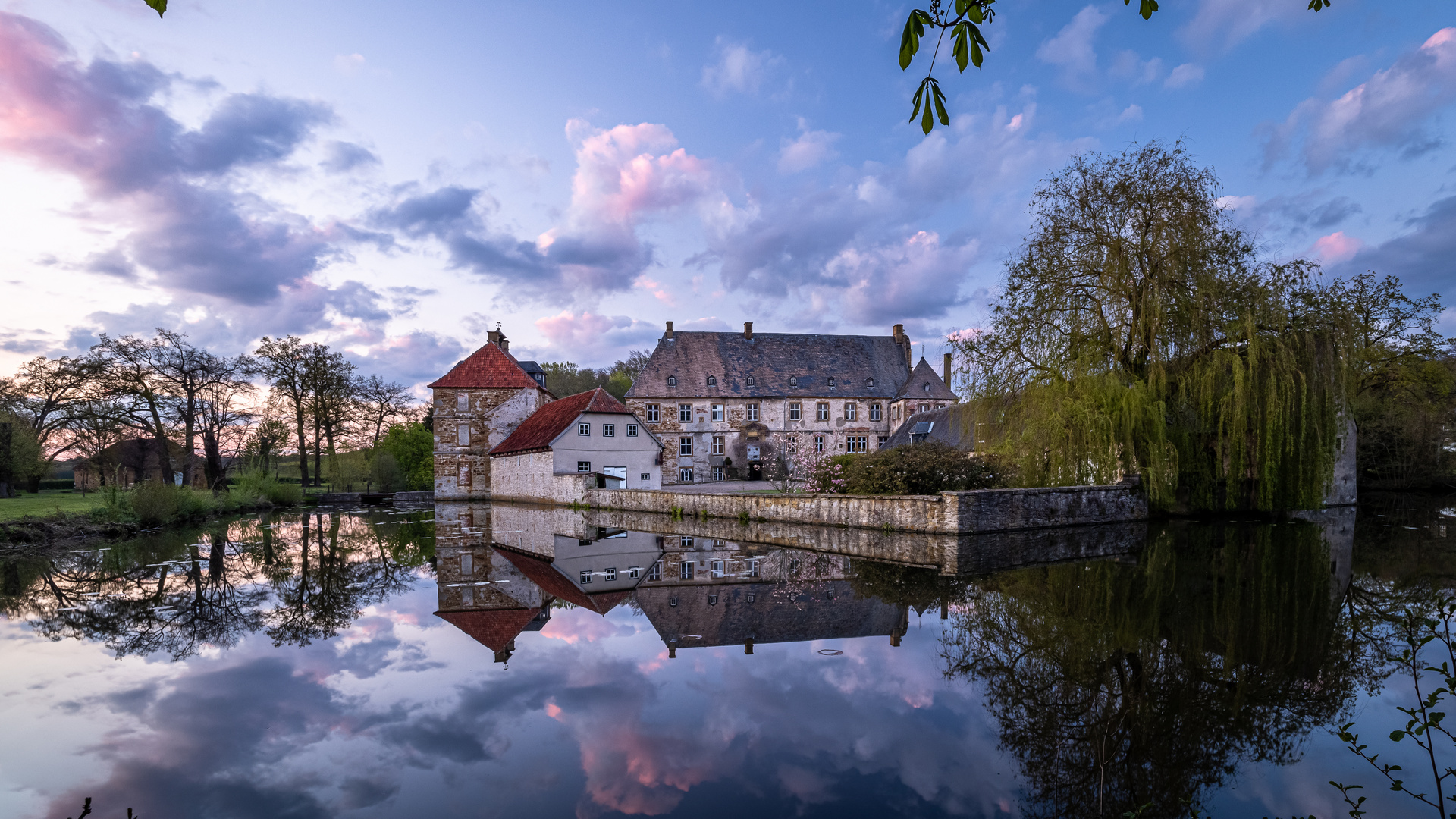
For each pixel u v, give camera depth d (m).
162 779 4.38
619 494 25.33
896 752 4.75
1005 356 19.14
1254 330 16.69
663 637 7.81
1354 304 18.86
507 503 33.38
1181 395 17.67
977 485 20.41
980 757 4.66
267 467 35.84
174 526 21.78
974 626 8.08
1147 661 6.67
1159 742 4.93
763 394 42.31
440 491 36.03
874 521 17.77
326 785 4.28
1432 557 12.76
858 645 7.37
